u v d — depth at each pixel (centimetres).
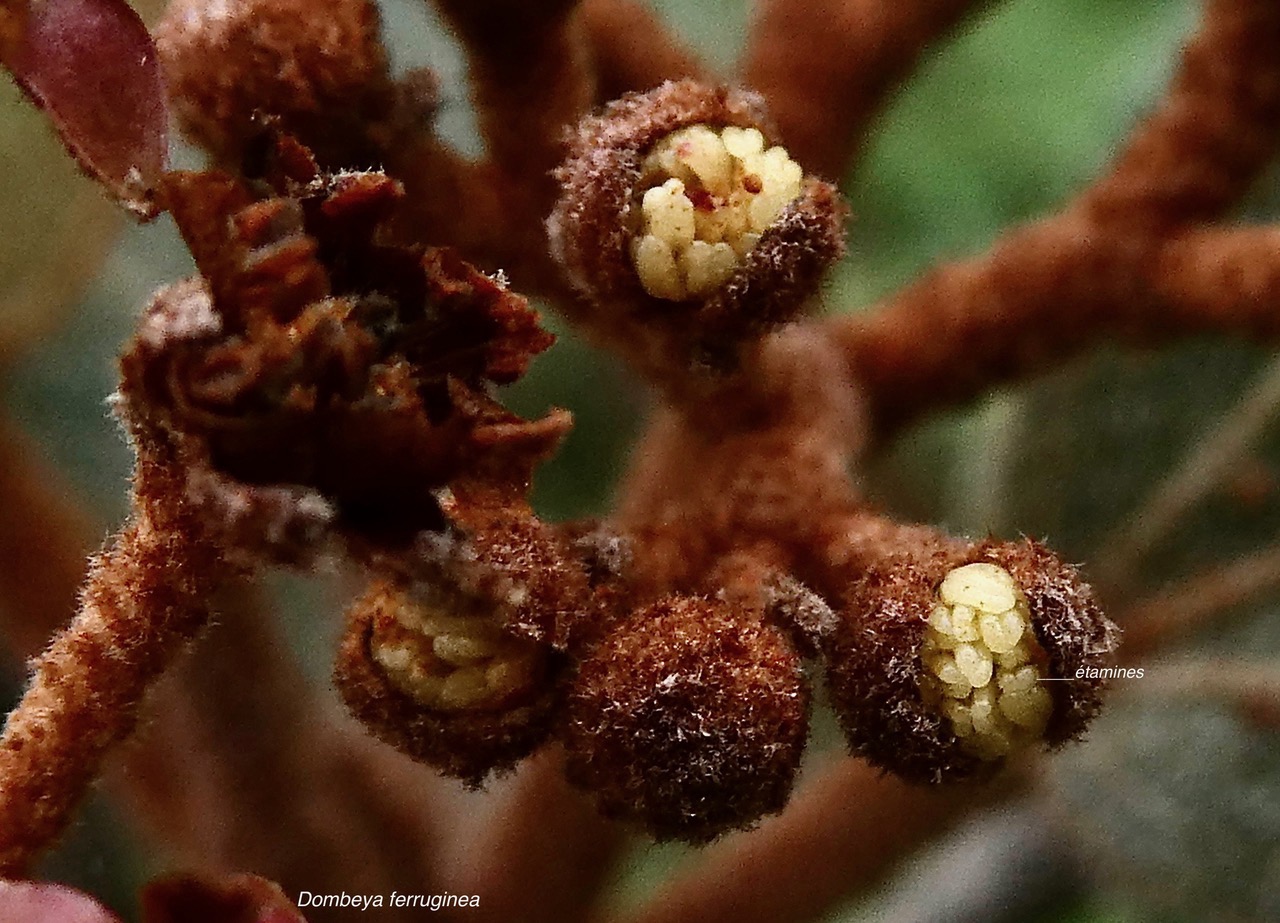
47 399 13
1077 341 12
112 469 13
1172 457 13
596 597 10
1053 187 14
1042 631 10
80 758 10
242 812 12
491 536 10
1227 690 13
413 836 12
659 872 13
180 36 11
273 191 10
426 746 10
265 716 12
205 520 10
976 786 11
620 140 11
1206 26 12
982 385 12
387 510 10
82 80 10
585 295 11
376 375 10
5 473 12
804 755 11
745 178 10
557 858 12
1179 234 12
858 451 11
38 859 10
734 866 12
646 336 11
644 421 12
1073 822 13
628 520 11
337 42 11
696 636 10
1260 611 13
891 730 10
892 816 12
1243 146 11
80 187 12
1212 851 13
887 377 12
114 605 10
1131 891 13
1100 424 13
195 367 10
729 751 10
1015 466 13
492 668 10
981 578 10
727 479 11
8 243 12
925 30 12
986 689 10
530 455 10
